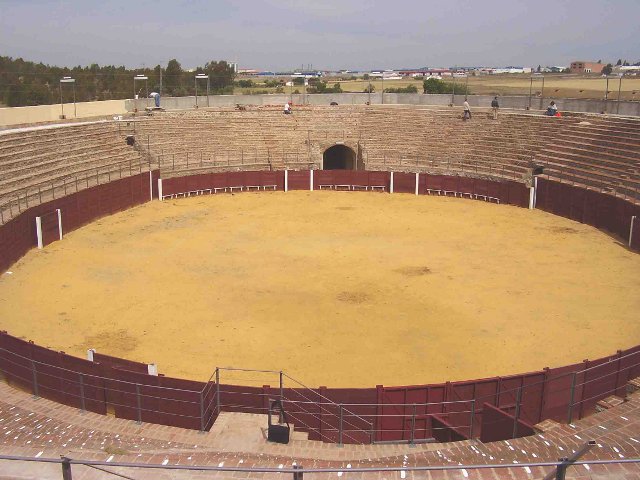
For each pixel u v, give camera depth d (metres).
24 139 37.81
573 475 9.70
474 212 39.66
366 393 14.16
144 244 31.56
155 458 10.41
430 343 19.86
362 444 13.30
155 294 24.30
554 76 139.50
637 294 24.33
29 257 29.05
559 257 29.52
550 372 14.71
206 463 10.36
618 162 37.66
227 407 14.39
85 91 75.06
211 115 52.38
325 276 26.66
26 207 30.27
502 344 19.78
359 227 35.59
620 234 33.22
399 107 57.97
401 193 46.12
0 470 9.61
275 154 49.66
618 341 19.97
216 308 22.86
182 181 43.59
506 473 10.03
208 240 32.47
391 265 28.28
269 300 23.72
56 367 14.77
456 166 46.88
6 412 13.38
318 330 20.88
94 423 13.48
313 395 14.16
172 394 14.30
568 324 21.39
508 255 29.88
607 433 11.99
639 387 15.05
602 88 91.12
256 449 12.34
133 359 18.56
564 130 45.00
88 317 21.89
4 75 70.62
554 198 39.00
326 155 58.41
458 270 27.53
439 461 10.83
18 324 21.17
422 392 14.24
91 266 27.81
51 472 9.54
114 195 38.16
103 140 43.78
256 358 18.72
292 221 37.00
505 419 13.25
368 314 22.34
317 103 62.41
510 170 43.91
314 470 6.74
